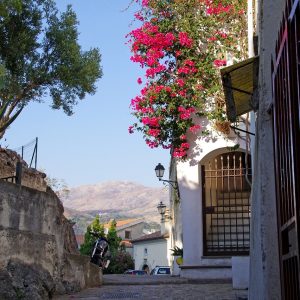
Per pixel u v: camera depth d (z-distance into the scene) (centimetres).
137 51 1415
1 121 1881
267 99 553
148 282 1309
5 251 866
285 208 434
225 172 1488
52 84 1941
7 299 799
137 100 1416
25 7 1855
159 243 5762
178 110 1394
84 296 1018
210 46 1389
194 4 1411
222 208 1474
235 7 1349
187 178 1462
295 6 365
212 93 1380
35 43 1892
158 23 1424
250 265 661
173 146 1441
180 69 1382
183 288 1152
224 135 1428
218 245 1459
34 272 928
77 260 1152
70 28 1948
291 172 398
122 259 4709
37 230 990
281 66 439
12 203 906
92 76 1983
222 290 1075
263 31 566
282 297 458
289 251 441
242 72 670
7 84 1800
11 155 1240
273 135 507
